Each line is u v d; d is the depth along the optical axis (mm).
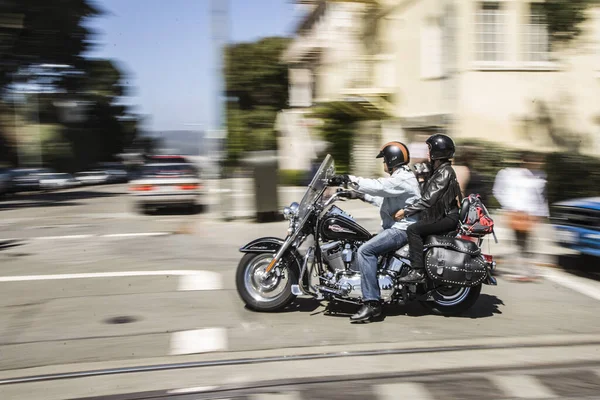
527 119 16250
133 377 4934
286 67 30078
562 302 7254
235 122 17922
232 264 9430
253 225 13711
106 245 11367
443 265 6281
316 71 28391
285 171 29500
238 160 17797
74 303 7164
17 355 5477
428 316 6648
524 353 5465
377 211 15055
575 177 13711
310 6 27719
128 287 7930
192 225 14117
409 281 6297
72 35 41312
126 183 47562
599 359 5324
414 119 18531
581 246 8219
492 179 13867
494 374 4980
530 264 8406
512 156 13992
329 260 6449
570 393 4625
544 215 8484
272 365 5180
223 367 5133
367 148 19406
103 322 6422
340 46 22203
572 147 16266
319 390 4664
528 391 4660
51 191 35156
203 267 9195
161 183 17250
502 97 16203
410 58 18906
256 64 29656
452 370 5059
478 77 16062
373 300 6266
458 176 9188
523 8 16047
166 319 6516
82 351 5566
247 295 6676
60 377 4926
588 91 16297
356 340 5840
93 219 16281
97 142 54625
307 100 30594
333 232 6355
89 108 51312
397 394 4598
